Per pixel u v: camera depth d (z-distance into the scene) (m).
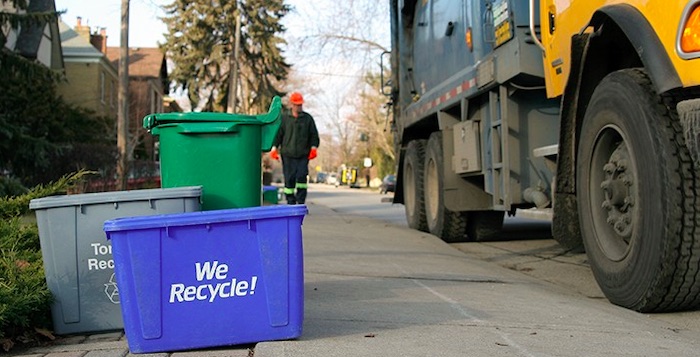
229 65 48.12
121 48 18.86
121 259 3.52
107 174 20.64
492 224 9.92
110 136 31.47
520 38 6.91
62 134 21.83
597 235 5.07
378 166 68.94
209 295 3.58
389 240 9.15
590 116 5.10
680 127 4.30
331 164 125.25
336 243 8.43
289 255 3.63
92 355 3.62
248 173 4.52
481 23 8.07
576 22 5.59
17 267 4.41
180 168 4.45
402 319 4.32
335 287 5.46
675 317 4.54
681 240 4.18
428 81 10.52
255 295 3.62
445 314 4.48
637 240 4.50
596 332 4.03
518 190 7.51
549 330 4.07
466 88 8.55
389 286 5.54
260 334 3.65
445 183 9.48
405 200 11.89
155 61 53.50
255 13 48.00
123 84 18.89
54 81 20.36
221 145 4.48
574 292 5.84
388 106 13.58
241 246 3.60
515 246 9.52
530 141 7.53
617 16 4.58
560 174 5.72
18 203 5.88
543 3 6.38
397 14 12.64
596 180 5.11
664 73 4.16
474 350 3.60
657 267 4.29
